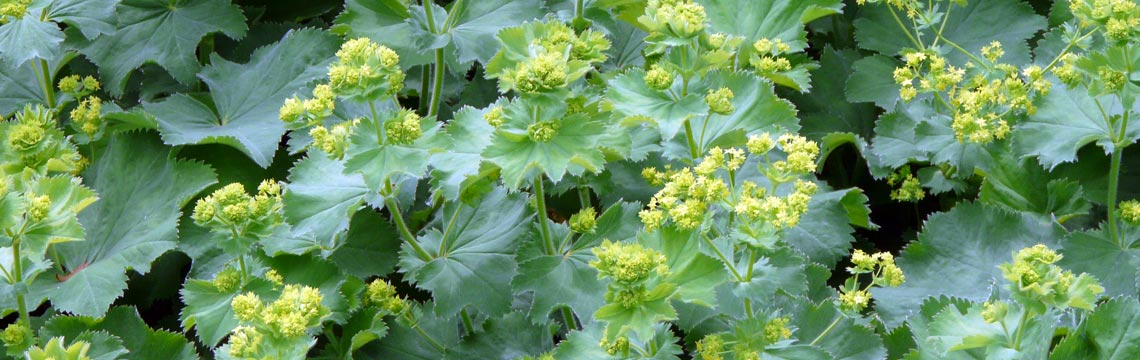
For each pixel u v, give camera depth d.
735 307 0.84
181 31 1.06
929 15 1.01
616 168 1.00
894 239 1.07
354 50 0.80
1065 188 0.97
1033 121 0.96
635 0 1.03
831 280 0.99
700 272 0.76
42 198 0.80
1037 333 0.79
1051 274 0.74
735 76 0.93
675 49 0.87
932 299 0.89
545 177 0.96
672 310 0.73
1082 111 0.95
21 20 0.97
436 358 0.93
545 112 0.78
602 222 0.89
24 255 0.81
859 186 1.09
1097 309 0.84
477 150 0.85
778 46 0.99
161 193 0.96
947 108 1.01
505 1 0.99
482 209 0.92
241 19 1.07
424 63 1.01
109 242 0.95
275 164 1.03
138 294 1.00
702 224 0.78
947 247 0.96
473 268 0.89
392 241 0.95
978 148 0.98
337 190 0.86
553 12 1.03
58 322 0.89
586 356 0.80
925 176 1.01
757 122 0.92
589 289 0.86
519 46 0.81
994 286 0.89
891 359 0.90
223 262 0.94
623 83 0.87
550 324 0.91
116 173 0.97
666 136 0.84
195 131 1.00
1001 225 0.96
